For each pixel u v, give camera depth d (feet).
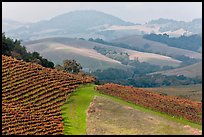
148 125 190.29
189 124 200.23
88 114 202.18
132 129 182.70
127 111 211.00
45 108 207.62
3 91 220.23
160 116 208.64
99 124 188.03
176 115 211.00
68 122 190.19
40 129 175.11
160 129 185.37
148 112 213.46
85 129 180.96
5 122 177.06
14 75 240.73
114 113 205.98
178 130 185.57
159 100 235.81
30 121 181.98
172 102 234.99
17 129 172.76
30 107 206.28
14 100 213.05
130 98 231.50
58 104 214.90
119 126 186.19
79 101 222.69
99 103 220.84
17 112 192.13
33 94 223.71
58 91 232.12
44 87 232.94
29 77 241.96
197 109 226.99
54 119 190.19
